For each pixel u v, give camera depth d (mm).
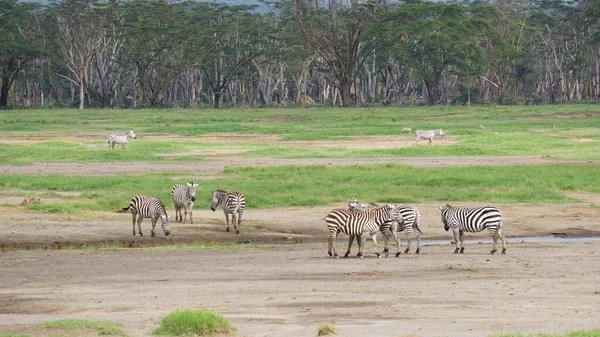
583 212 24953
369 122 67562
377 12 99250
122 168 36625
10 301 13305
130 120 71625
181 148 45938
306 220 23641
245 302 12734
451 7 100688
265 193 27984
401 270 15828
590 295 12906
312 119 72438
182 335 10508
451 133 56188
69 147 45438
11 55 100000
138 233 21578
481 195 27766
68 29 101750
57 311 12477
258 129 60188
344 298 12891
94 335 10570
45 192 28703
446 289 13602
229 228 22422
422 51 100875
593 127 59750
